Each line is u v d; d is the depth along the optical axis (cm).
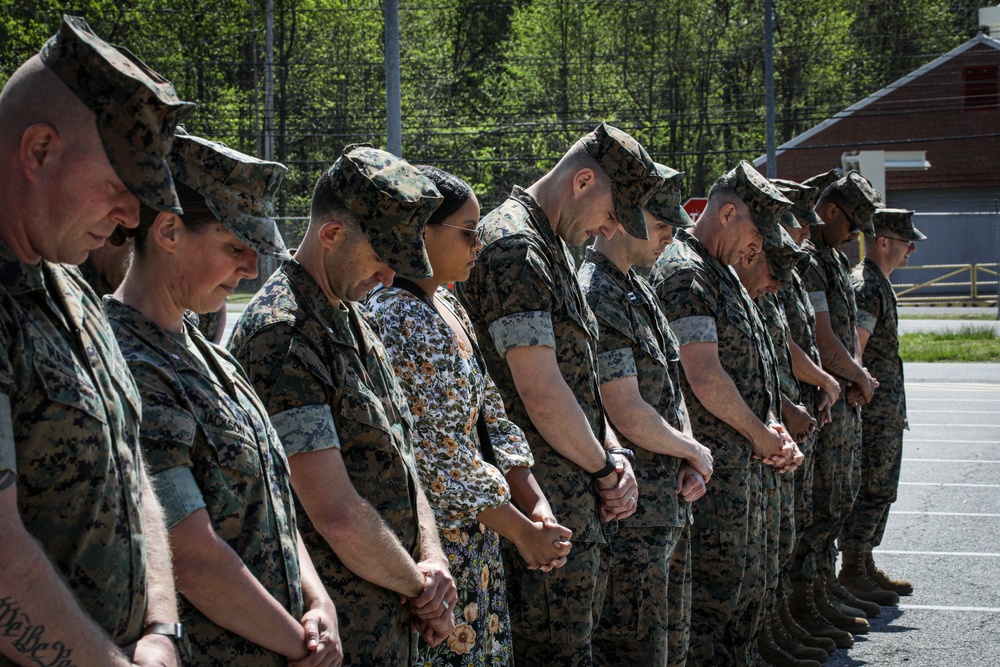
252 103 3838
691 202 1784
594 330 366
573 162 361
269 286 262
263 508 218
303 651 217
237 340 256
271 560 218
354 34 4112
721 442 445
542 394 338
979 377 1552
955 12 5147
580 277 400
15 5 2920
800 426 519
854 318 627
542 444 346
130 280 218
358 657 252
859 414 618
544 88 4206
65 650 160
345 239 260
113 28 3158
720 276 461
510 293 341
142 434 201
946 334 1953
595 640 397
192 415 208
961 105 3247
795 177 3372
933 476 928
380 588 255
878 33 4831
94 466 170
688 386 451
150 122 172
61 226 171
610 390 384
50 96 169
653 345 397
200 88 3684
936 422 1202
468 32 4894
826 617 568
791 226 560
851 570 626
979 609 589
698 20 4269
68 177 169
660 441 383
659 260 461
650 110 4200
